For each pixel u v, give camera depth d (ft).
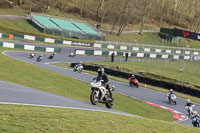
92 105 81.97
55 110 59.26
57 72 194.18
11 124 44.09
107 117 61.05
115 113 72.54
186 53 457.27
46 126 45.88
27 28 424.05
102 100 82.58
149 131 54.13
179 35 574.97
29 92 84.07
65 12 593.42
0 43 289.33
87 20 602.03
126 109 128.16
